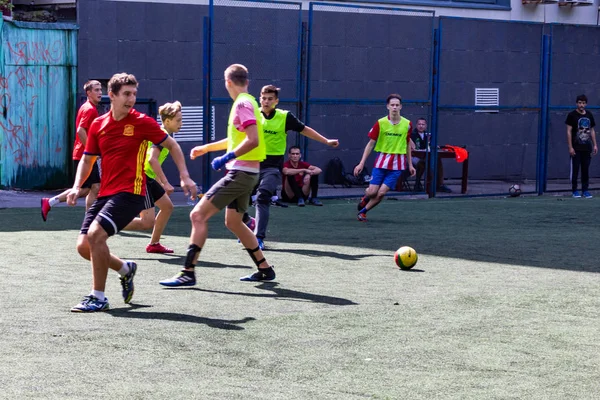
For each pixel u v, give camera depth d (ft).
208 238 39.22
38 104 60.64
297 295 26.20
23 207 51.57
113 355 18.71
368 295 26.40
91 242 22.90
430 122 64.85
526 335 21.54
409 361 18.89
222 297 25.64
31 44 59.98
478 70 70.64
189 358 18.66
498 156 73.15
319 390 16.67
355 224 46.65
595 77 76.69
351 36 66.74
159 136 23.38
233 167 27.14
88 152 23.67
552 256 35.76
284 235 41.34
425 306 24.84
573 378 17.88
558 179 76.38
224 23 57.52
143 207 23.63
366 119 68.69
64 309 23.34
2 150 59.57
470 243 39.50
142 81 63.67
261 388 16.69
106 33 62.34
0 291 25.73
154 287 27.14
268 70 59.21
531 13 82.53
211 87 56.54
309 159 66.74
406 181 66.08
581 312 24.50
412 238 40.98
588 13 86.12
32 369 17.52
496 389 17.01
